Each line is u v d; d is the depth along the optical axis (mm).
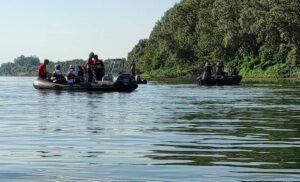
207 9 120375
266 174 7590
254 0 93750
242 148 10062
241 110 19906
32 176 7551
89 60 38719
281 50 88312
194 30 128875
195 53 124250
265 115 17547
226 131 12898
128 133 12562
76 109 20812
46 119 16391
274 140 11133
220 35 106500
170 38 128875
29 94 34000
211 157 9062
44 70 40531
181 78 101250
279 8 87375
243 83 59844
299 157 8969
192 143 10781
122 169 8039
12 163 8555
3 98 29281
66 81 39000
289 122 15094
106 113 18719
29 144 10734
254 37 98625
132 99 28062
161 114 18172
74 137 11836
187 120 15906
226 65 105812
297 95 31703
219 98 28656
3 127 14039
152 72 140750
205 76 53562
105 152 9664
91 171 7902
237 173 7672
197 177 7445
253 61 100000
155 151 9766
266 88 43812
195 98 28891
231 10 99625
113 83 37062
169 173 7730
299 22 86812
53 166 8297
